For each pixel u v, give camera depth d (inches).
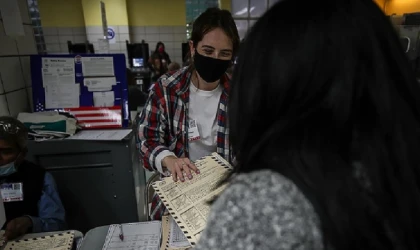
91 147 64.5
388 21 14.0
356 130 13.2
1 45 62.9
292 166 13.2
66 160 64.9
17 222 46.2
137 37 262.4
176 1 258.4
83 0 239.1
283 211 12.8
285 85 13.8
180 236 35.9
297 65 13.5
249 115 15.0
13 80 66.8
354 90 13.0
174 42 267.9
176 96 45.7
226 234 13.4
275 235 12.7
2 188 51.3
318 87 13.5
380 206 12.6
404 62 13.6
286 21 14.0
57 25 246.2
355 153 13.1
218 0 249.8
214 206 14.8
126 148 65.9
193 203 31.1
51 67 70.2
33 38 75.0
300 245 12.7
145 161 43.9
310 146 13.2
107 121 69.9
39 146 62.8
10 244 37.5
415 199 13.0
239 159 15.6
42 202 53.9
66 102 70.7
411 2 129.4
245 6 78.8
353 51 13.0
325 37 13.3
